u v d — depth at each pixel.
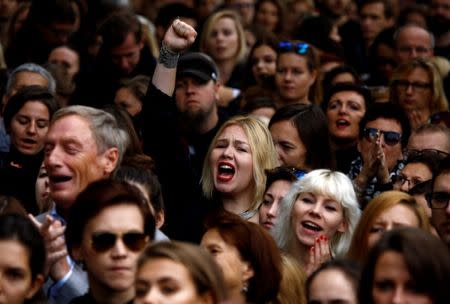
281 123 23.69
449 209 19.92
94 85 28.56
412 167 22.50
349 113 26.69
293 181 21.38
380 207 18.66
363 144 24.88
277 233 20.55
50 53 31.64
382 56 33.00
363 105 26.73
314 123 23.70
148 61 29.59
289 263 18.44
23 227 16.36
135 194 16.75
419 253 14.41
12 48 31.98
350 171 24.95
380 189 23.06
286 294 18.20
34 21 31.86
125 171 19.34
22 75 26.88
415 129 25.67
